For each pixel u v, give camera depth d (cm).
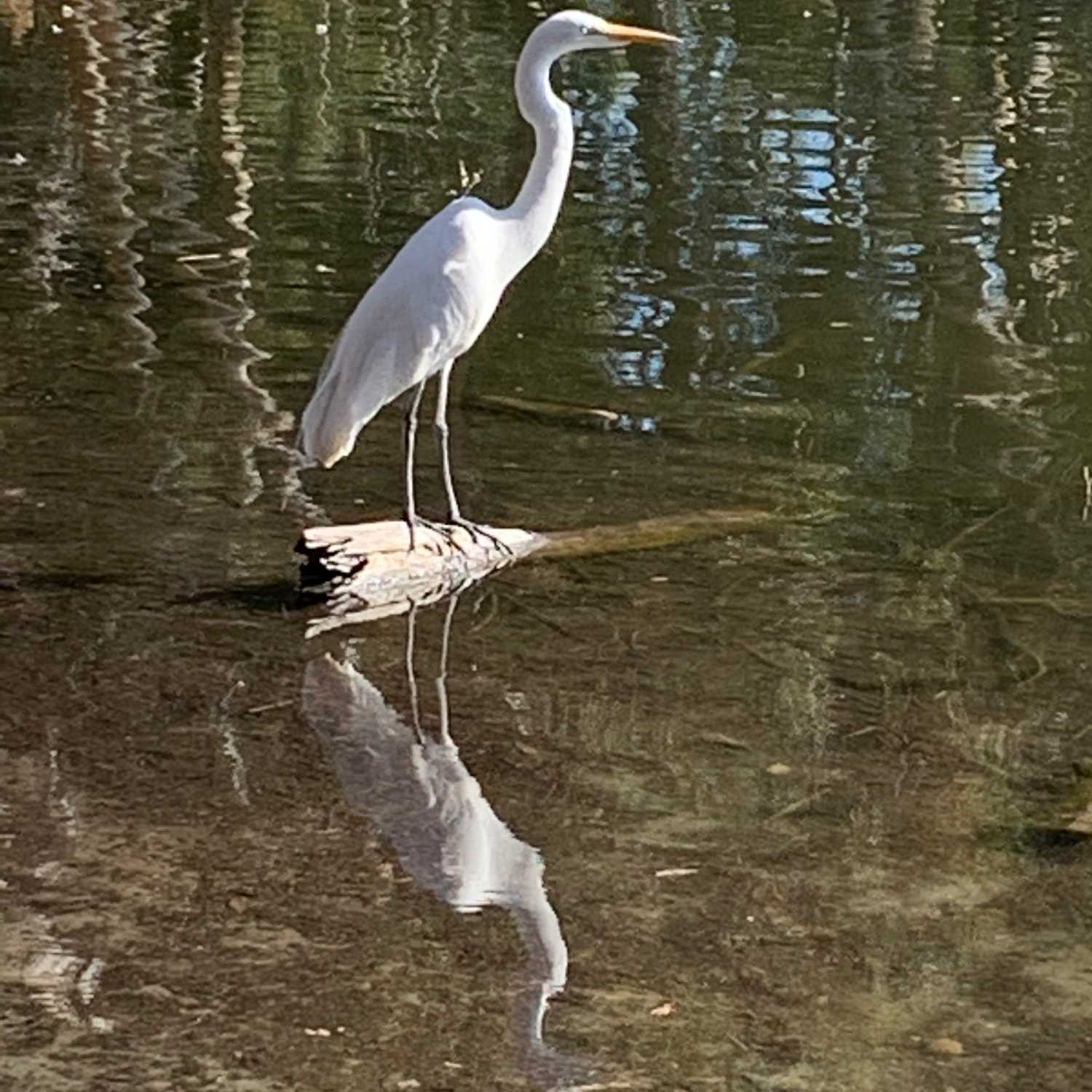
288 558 676
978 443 815
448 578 662
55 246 1065
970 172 1291
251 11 1858
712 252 1092
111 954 422
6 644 593
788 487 760
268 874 461
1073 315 997
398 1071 382
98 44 1669
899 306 1005
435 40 1769
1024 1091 381
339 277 1028
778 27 1819
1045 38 1795
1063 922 450
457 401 854
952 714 566
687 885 462
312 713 555
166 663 585
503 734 545
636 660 599
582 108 1451
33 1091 371
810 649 611
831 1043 397
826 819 498
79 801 494
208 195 1194
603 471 772
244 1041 391
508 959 426
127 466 754
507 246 664
